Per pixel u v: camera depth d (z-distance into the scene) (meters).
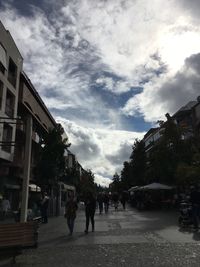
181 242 12.25
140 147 69.31
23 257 10.19
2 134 34.12
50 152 39.00
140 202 38.00
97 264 8.77
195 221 16.53
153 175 41.84
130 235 14.52
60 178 40.06
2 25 33.91
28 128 12.62
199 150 36.12
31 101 45.91
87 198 16.39
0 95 34.03
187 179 31.62
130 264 8.67
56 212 30.59
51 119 61.38
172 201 36.06
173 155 36.78
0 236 9.31
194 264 8.53
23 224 9.76
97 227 18.48
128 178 77.81
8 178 38.03
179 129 37.69
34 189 38.16
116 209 39.12
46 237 14.83
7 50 35.81
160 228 17.08
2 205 26.55
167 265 8.45
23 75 41.22
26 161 12.36
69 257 9.89
